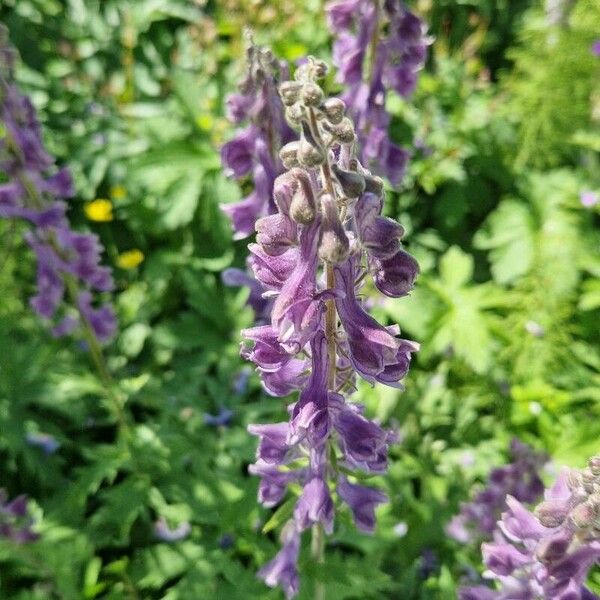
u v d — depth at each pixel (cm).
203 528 29
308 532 24
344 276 13
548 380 36
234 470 29
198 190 41
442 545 29
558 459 32
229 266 41
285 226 13
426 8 51
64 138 46
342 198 13
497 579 18
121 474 33
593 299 38
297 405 14
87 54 53
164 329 37
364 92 25
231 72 49
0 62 23
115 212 44
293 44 49
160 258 42
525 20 57
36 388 32
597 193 44
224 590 25
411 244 44
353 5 25
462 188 46
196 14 55
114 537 29
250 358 14
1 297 37
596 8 48
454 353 37
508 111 49
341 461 17
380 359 13
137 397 33
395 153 27
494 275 43
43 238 26
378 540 26
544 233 42
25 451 31
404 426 33
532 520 15
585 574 14
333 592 23
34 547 26
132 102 50
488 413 37
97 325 28
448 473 32
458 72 52
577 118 47
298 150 12
